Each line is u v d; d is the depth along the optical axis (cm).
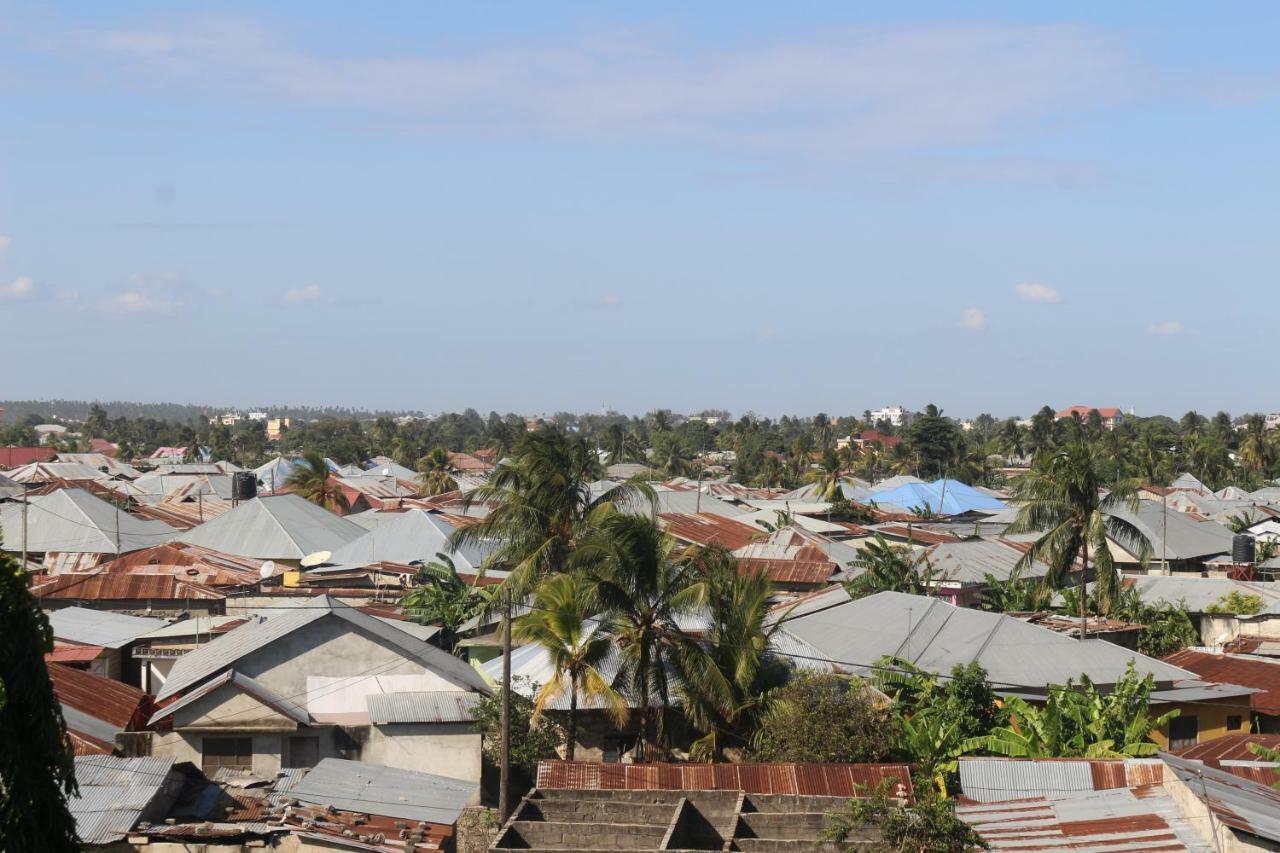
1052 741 3350
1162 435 18362
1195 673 4447
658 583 3597
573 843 2664
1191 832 2398
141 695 3800
